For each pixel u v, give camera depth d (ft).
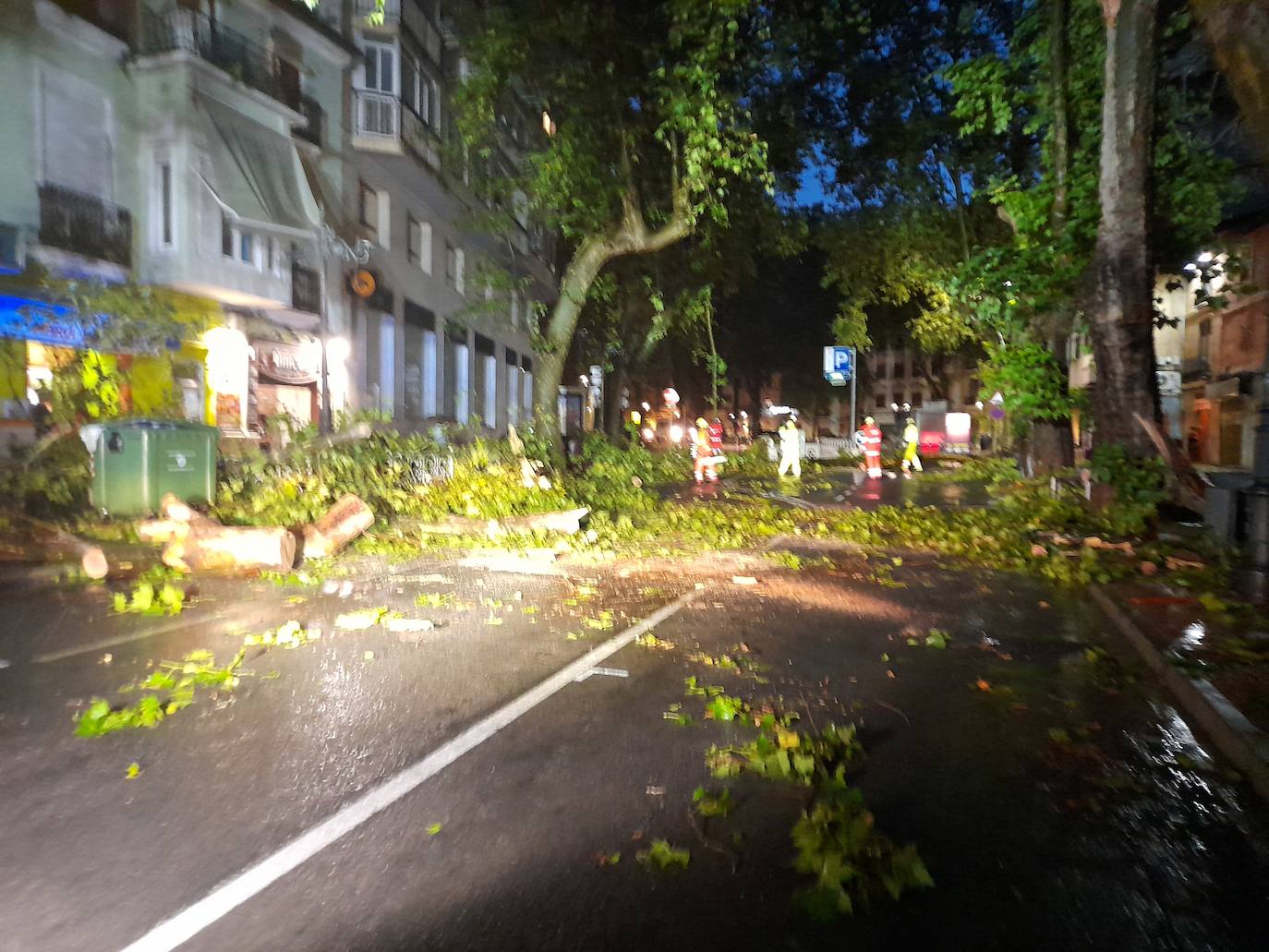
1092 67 49.90
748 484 80.84
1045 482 61.82
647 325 124.26
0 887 11.19
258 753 15.62
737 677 20.66
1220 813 13.79
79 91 55.11
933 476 92.07
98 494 37.11
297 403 74.90
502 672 20.77
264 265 65.62
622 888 11.37
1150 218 44.19
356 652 22.40
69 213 53.31
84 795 13.85
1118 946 10.28
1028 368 51.60
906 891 11.37
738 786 14.48
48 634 23.71
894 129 75.10
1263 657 21.02
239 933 10.31
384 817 13.24
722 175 66.44
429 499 44.91
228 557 32.53
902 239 82.58
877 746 16.46
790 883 11.54
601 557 38.50
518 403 132.16
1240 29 19.15
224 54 61.72
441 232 97.86
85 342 47.52
